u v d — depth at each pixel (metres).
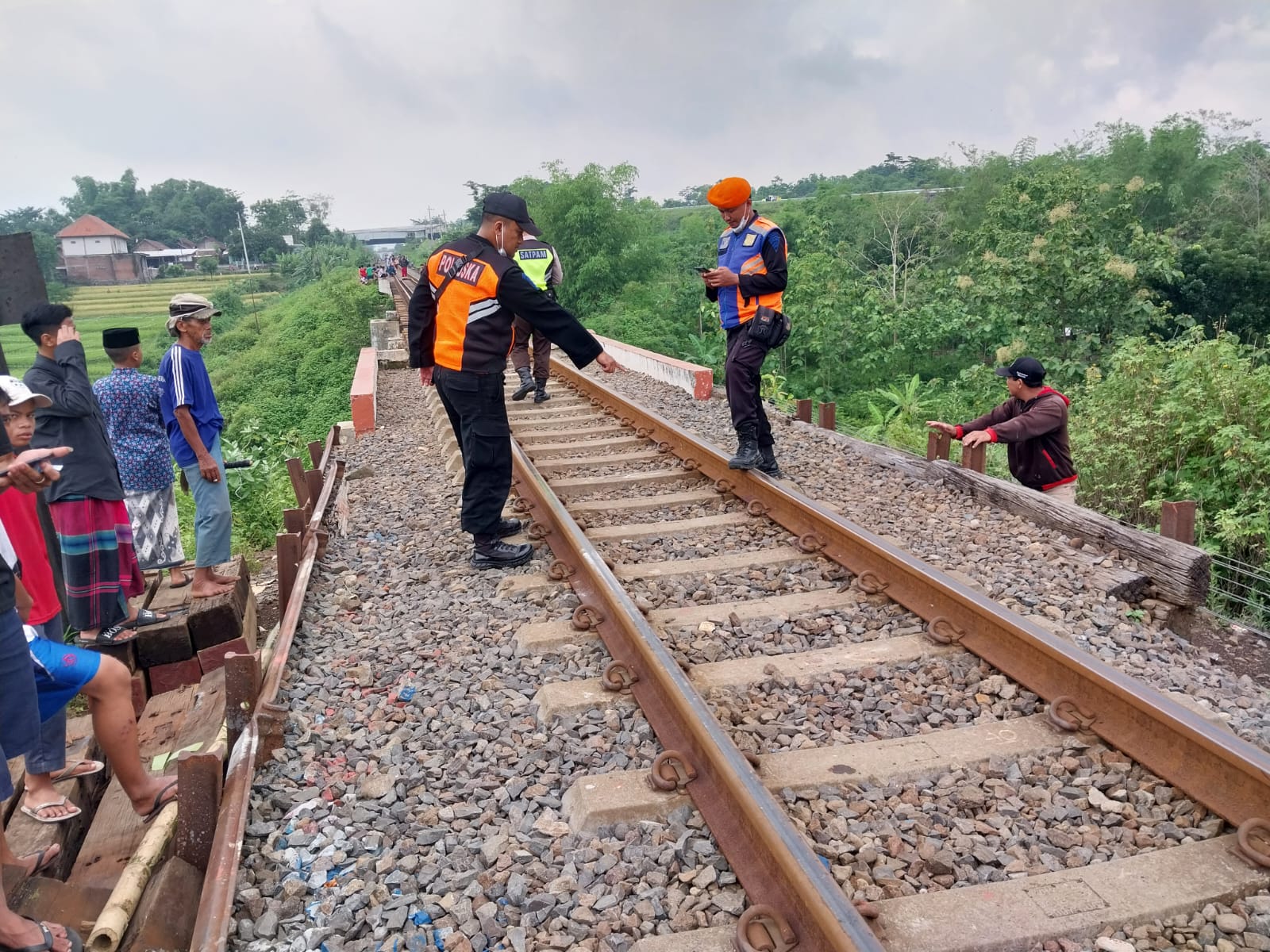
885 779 2.92
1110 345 19.67
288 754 3.25
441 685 3.77
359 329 42.00
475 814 2.86
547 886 2.50
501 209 4.85
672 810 2.78
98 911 2.72
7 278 5.03
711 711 3.04
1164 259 20.41
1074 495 6.26
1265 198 34.78
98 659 3.06
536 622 4.27
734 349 6.07
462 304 4.81
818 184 52.84
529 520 5.84
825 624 4.16
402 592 4.91
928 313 23.80
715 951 2.21
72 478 4.34
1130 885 2.37
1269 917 2.24
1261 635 4.36
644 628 3.66
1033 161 47.22
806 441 8.12
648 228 37.72
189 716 4.23
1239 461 7.68
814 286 24.92
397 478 7.67
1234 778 2.64
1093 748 3.05
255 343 52.84
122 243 118.81
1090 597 4.39
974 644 3.79
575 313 36.06
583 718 3.39
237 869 2.53
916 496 6.25
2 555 2.61
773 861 2.34
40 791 3.16
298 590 4.55
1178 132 43.66
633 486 6.74
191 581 5.63
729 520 5.73
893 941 2.20
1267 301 26.23
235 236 139.25
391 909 2.44
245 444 14.58
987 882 2.45
